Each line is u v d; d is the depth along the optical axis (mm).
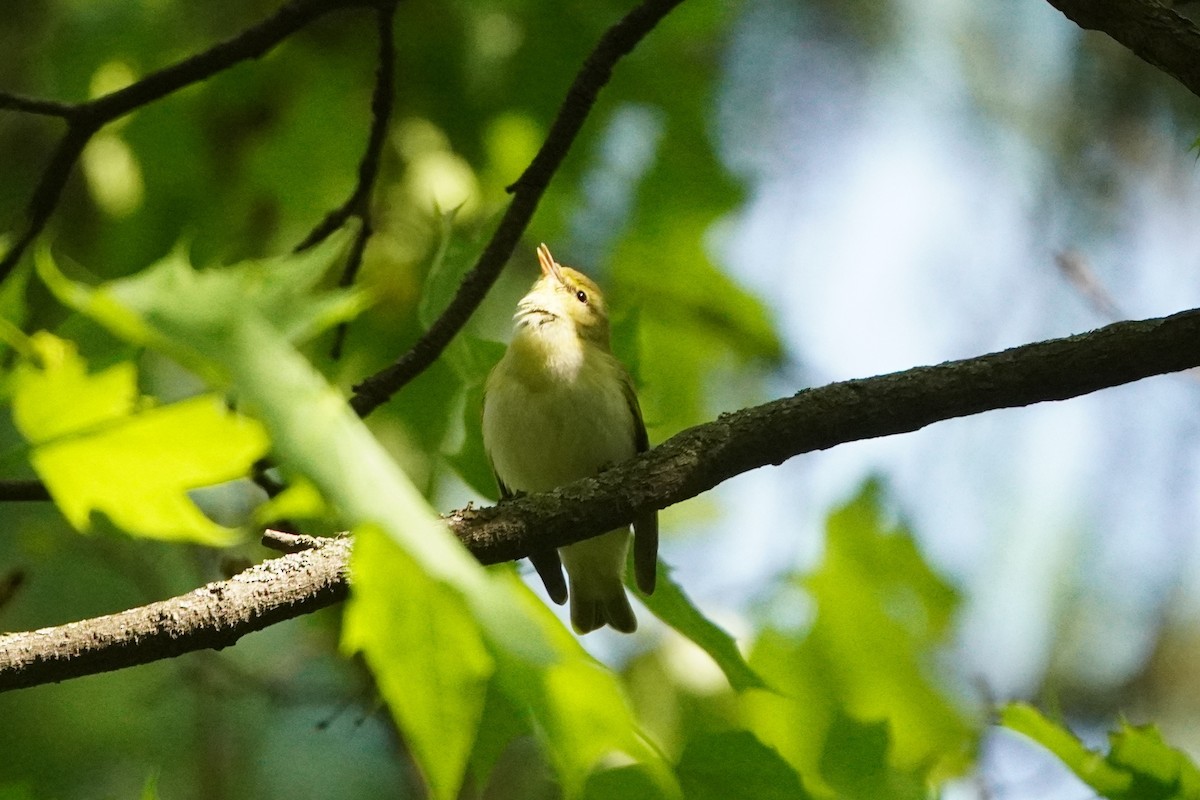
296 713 13156
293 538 6086
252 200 10289
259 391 2668
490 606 2695
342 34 10531
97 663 5523
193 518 3598
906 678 8180
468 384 8398
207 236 10203
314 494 2902
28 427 3441
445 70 10398
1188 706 13562
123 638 5543
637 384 8594
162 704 12672
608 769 5496
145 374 6434
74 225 11164
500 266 7785
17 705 12203
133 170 10125
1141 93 14305
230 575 7328
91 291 2709
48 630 5527
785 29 13930
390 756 13062
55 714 12258
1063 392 6359
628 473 6531
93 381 3438
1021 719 6820
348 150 10148
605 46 7895
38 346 3418
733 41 13211
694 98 11062
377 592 2859
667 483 6480
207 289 2809
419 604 2865
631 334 8594
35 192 7883
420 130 10156
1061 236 13938
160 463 3455
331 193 10086
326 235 8422
